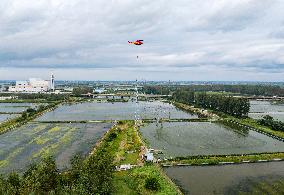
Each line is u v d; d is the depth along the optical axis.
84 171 80.06
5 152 135.38
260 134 173.75
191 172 106.56
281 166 113.25
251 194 89.06
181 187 93.44
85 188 74.88
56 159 123.44
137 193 86.88
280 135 163.88
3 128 187.62
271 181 98.56
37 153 133.25
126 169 106.62
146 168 106.00
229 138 162.00
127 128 184.00
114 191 86.81
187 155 127.94
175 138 160.88
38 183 74.25
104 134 170.12
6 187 72.50
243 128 192.38
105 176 80.62
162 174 101.62
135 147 134.62
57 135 170.50
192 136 166.38
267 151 135.38
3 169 112.75
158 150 134.38
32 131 182.62
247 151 135.50
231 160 116.94
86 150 136.88
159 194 85.06
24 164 118.19
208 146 144.38
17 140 158.75
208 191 90.75
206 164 114.44
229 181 98.44
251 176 102.88
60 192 73.81
